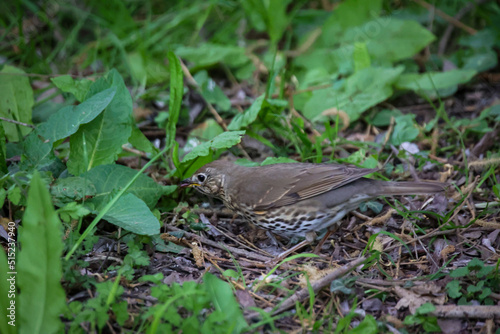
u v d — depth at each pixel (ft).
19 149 34.50
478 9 50.29
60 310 21.75
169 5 55.72
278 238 32.81
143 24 53.21
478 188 34.19
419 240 30.55
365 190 30.22
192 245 29.53
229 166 32.22
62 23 53.36
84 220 29.78
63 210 26.58
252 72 46.65
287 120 40.37
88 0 53.52
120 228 29.19
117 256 28.25
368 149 38.65
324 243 31.83
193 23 52.85
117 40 47.29
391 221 32.81
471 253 29.73
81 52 49.19
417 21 51.67
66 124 30.81
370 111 42.75
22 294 21.42
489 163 35.53
